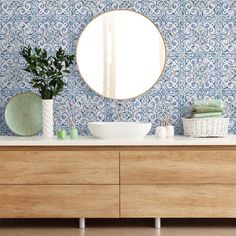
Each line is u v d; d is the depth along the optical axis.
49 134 3.55
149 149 3.20
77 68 3.76
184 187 3.19
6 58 3.76
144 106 3.76
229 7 3.75
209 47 3.75
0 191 3.22
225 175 3.18
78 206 3.21
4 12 3.76
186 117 3.74
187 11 3.75
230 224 3.42
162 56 3.74
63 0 3.76
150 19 3.75
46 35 3.76
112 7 3.76
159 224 3.29
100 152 3.20
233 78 3.75
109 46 3.73
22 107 3.70
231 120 3.75
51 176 3.21
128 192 3.20
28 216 3.22
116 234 3.14
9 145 3.21
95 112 3.77
